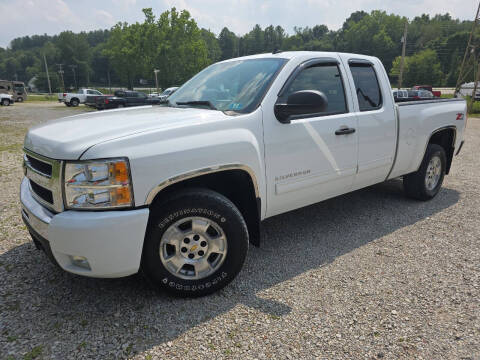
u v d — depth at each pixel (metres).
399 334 2.24
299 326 2.32
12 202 4.81
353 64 3.69
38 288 2.76
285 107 2.80
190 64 59.69
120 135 2.25
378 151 3.81
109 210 2.19
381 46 97.75
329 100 3.38
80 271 2.26
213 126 2.55
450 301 2.57
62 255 2.26
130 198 2.21
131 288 2.76
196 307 2.52
